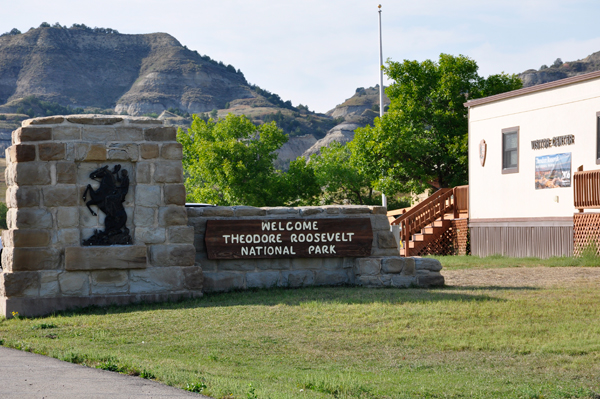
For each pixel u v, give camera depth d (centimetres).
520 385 652
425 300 1111
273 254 1288
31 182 1133
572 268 1609
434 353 800
